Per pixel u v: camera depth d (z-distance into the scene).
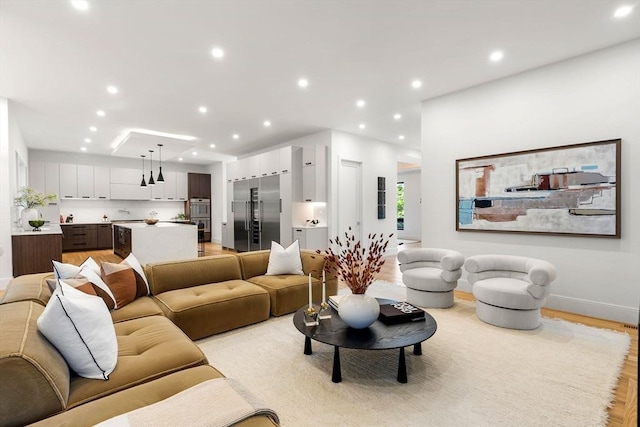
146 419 1.04
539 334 2.81
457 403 1.85
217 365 2.29
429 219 4.60
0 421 1.07
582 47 3.18
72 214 8.70
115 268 2.54
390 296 4.12
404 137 6.98
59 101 4.54
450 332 2.86
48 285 2.11
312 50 3.21
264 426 1.08
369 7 2.53
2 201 4.37
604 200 3.20
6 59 3.30
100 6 2.47
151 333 1.89
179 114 5.22
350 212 6.73
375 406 1.82
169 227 5.93
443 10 2.58
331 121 5.70
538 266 2.91
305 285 3.38
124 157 9.34
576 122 3.38
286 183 6.55
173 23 2.71
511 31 2.89
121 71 3.62
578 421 1.70
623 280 3.13
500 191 3.90
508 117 3.85
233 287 3.13
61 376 1.24
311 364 2.30
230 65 3.51
